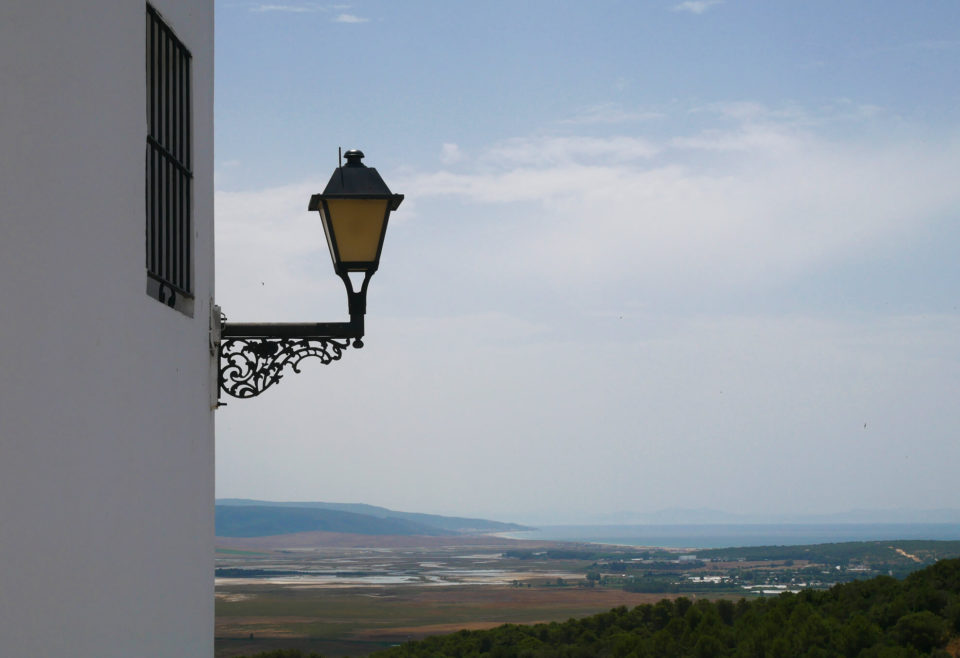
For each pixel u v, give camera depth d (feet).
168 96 16.10
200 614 16.67
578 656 88.94
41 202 11.09
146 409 14.11
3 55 10.45
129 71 13.65
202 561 16.83
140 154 14.02
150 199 15.03
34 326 10.87
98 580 12.37
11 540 10.30
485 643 103.76
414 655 104.94
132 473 13.56
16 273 10.53
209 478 17.22
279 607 461.37
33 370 10.82
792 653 66.28
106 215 12.80
